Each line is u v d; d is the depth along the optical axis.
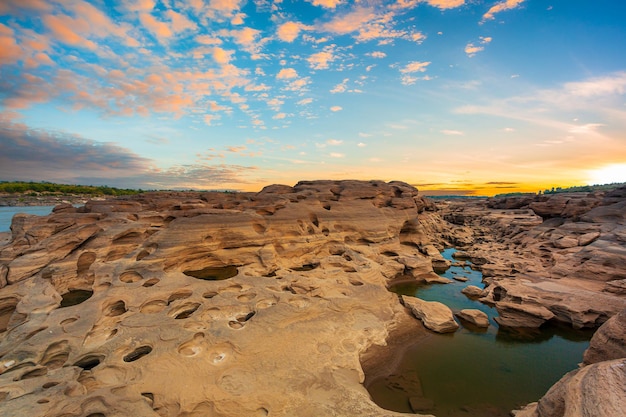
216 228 27.61
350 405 11.44
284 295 19.64
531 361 16.50
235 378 12.40
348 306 19.44
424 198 64.06
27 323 15.30
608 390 6.94
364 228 35.88
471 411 12.80
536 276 27.25
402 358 16.50
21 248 23.30
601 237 29.17
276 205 33.88
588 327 19.95
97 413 9.82
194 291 19.69
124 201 33.97
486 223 67.25
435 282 29.92
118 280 20.14
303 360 13.96
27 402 10.02
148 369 12.38
